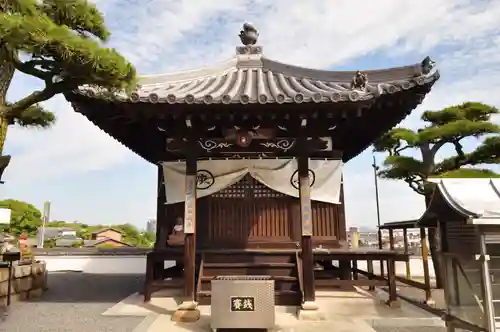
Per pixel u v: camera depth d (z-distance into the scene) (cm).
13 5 589
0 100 662
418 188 1437
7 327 695
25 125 986
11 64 643
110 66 596
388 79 802
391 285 828
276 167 963
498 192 488
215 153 792
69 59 580
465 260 485
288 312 756
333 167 990
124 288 1200
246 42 1156
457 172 1318
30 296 1024
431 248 1230
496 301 436
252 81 988
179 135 789
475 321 475
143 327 669
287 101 690
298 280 823
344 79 947
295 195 955
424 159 1370
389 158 1380
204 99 692
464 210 449
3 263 941
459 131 1272
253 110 724
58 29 553
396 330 698
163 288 912
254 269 870
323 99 686
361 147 1150
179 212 987
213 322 627
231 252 885
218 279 653
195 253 834
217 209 959
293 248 934
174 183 986
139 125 906
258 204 963
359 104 703
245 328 624
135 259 1809
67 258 1805
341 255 862
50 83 667
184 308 719
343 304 845
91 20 761
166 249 915
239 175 952
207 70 1015
